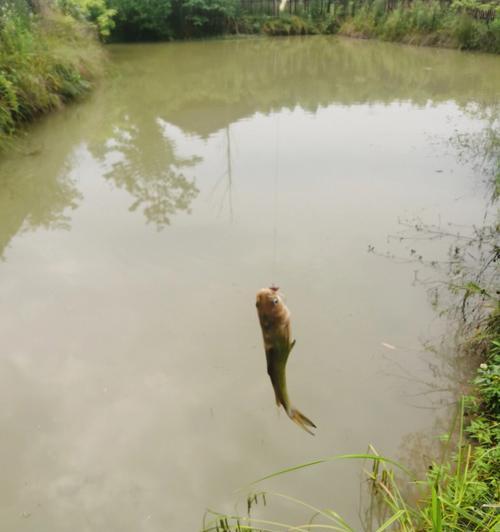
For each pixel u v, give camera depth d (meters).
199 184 7.40
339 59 17.97
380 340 4.28
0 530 2.94
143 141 9.30
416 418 3.58
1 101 8.48
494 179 7.22
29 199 6.89
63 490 3.16
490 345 3.97
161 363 4.10
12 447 3.44
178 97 12.50
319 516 2.96
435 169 7.72
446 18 19.19
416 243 5.68
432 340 4.27
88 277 5.18
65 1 15.40
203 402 3.75
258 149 8.80
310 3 24.14
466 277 4.99
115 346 4.28
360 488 3.13
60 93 10.80
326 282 5.01
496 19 17.48
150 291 4.95
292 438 3.47
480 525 2.33
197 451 3.38
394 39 20.83
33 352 4.22
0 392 3.84
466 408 3.60
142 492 3.14
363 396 3.77
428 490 3.02
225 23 23.11
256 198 6.87
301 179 7.47
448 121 10.20
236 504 3.05
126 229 6.14
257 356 4.16
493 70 15.15
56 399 3.79
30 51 10.34
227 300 4.79
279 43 21.53
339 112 11.16
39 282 5.10
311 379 3.91
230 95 12.83
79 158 8.36
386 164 7.97
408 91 13.07
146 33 21.91
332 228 6.04
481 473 2.92
